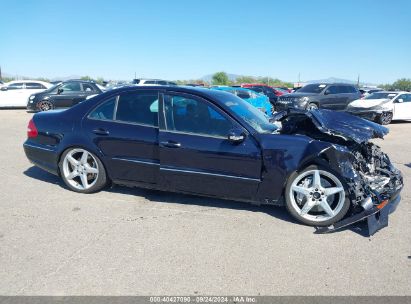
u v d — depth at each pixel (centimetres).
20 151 759
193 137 413
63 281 286
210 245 348
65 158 482
